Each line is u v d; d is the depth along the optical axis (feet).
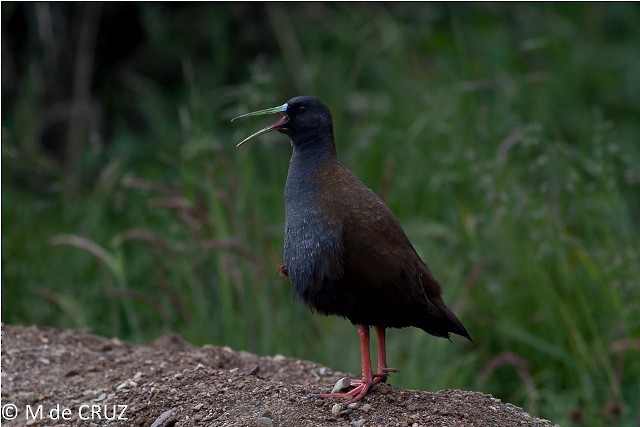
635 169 50.01
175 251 42.34
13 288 45.83
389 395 28.09
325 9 63.62
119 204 47.67
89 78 59.16
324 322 39.99
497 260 43.91
